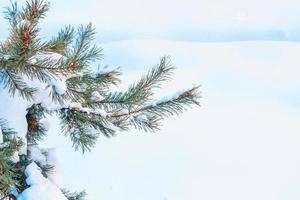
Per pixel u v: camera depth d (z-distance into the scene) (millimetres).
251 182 14086
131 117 3748
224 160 15953
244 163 15789
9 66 2896
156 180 13664
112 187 12859
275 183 14109
